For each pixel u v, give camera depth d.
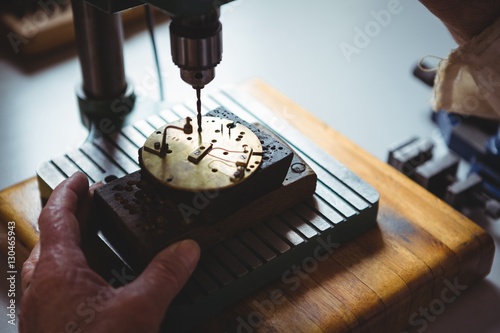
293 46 0.70
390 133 0.61
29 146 0.59
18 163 0.57
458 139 0.58
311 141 0.53
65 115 0.61
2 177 0.56
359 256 0.48
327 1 0.75
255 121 0.54
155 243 0.42
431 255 0.48
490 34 0.44
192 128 0.46
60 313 0.40
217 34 0.41
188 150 0.44
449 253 0.48
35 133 0.60
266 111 0.55
